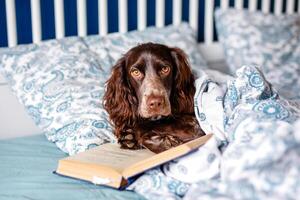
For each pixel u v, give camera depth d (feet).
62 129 5.11
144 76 4.68
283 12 8.58
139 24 7.17
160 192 3.88
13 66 5.84
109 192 4.03
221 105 4.63
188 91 4.93
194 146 3.82
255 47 7.22
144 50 4.76
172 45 6.64
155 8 7.50
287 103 4.39
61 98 5.34
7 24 6.37
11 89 5.84
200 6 7.88
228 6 7.98
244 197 3.31
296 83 6.86
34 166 4.70
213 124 4.50
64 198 3.93
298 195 3.15
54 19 6.84
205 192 3.47
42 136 5.69
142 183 4.01
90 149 4.60
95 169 4.12
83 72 5.73
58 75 5.60
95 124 4.98
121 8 6.93
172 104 4.86
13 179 4.35
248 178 3.34
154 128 4.65
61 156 4.99
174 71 4.87
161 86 4.59
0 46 6.60
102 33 6.88
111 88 4.96
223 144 4.06
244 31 7.33
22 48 6.03
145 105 4.53
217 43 7.74
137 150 4.55
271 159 3.27
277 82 6.87
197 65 6.58
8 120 6.23
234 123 4.01
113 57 6.18
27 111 5.57
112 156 4.37
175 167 3.93
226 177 3.48
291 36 7.42
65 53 5.95
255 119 3.81
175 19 7.40
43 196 3.97
